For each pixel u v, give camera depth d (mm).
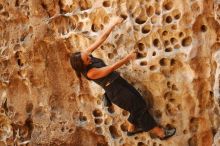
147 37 7852
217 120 7785
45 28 8406
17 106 8820
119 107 7926
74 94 8422
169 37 7801
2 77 8836
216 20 7613
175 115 7941
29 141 8820
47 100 8594
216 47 7723
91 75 7379
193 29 7688
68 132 8492
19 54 8656
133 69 7898
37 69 8562
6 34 8742
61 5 8352
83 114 8422
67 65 8406
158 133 7875
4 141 9000
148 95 7969
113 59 7973
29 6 8461
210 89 7789
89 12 8109
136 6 7883
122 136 8164
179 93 7887
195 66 7762
